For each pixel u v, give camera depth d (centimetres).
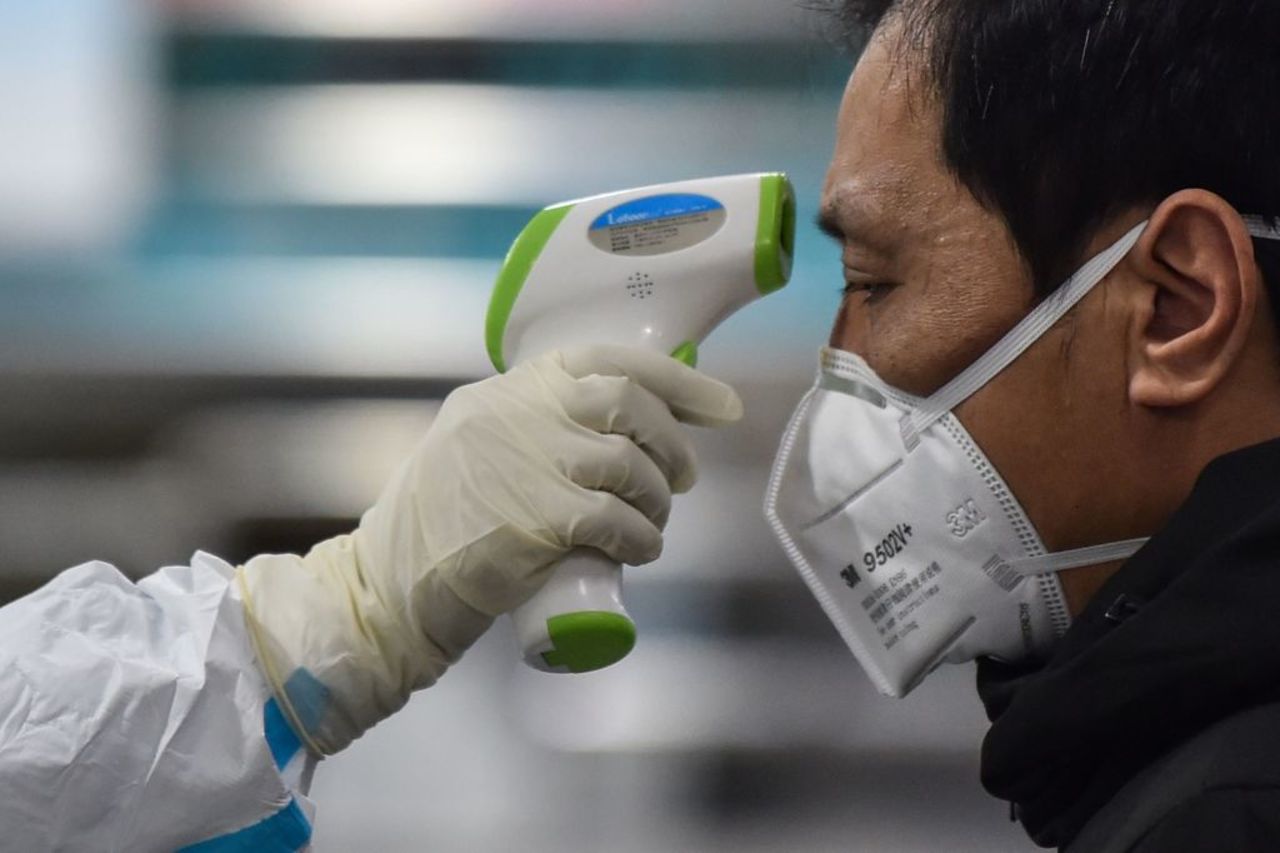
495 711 719
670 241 282
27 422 762
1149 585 216
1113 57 223
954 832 707
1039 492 241
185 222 751
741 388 728
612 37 718
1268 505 211
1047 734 210
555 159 732
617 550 273
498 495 274
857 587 264
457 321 754
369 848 692
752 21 702
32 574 770
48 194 740
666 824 711
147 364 762
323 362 762
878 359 253
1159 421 230
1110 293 230
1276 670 194
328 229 748
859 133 253
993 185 235
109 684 268
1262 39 220
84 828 267
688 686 725
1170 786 194
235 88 735
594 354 278
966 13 237
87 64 727
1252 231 223
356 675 286
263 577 294
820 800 714
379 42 727
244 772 273
